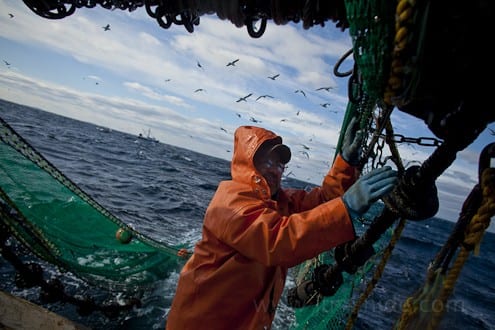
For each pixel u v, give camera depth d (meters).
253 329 2.00
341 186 2.28
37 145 30.30
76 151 34.44
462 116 1.08
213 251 1.99
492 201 1.12
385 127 1.75
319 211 1.52
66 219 4.39
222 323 1.99
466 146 1.15
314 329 3.44
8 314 2.50
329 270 2.36
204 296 1.99
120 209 12.91
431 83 1.06
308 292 2.57
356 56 1.21
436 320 1.20
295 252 1.50
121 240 4.88
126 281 5.68
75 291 5.68
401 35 0.99
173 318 2.11
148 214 13.25
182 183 29.70
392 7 1.01
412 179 1.32
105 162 30.83
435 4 0.95
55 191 4.28
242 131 2.08
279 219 1.62
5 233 3.12
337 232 1.46
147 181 24.53
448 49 0.99
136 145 89.19
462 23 0.95
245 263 1.91
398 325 1.37
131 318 5.40
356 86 1.85
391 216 1.65
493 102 1.03
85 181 17.52
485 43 0.96
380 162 1.94
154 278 6.24
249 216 1.66
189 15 2.14
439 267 1.30
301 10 1.70
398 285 10.51
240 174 1.95
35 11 2.29
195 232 11.95
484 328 10.01
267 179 2.04
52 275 5.92
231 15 1.86
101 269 4.61
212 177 47.97
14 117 73.44
